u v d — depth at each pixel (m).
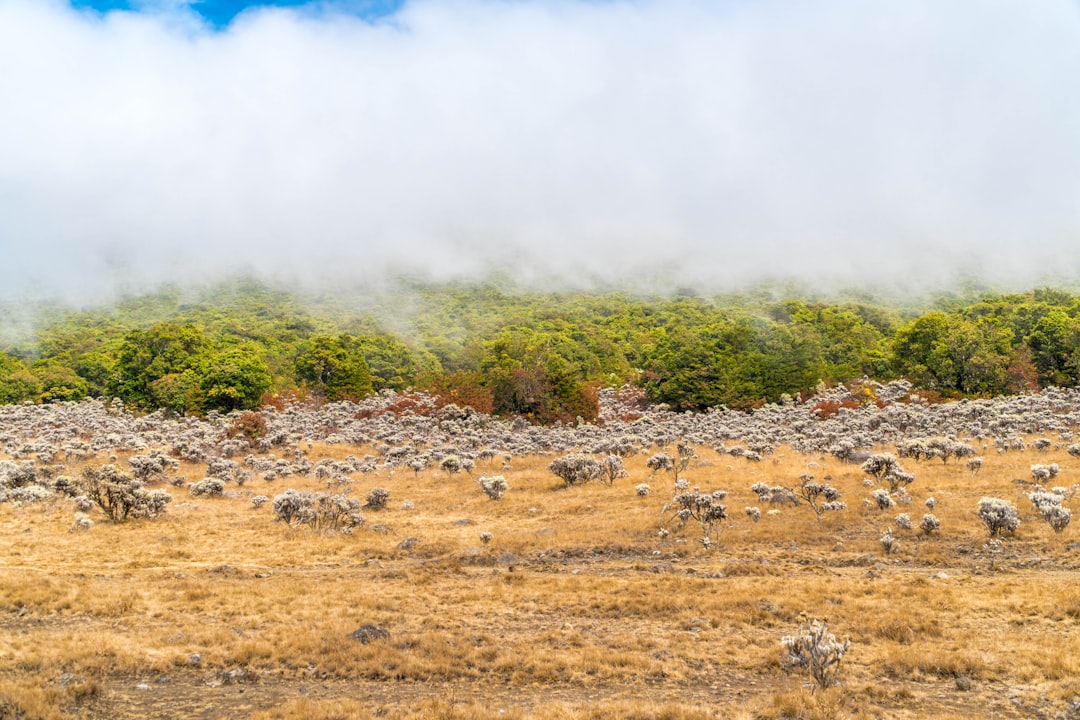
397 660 11.59
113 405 72.19
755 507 23.16
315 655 11.80
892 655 11.44
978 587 14.73
